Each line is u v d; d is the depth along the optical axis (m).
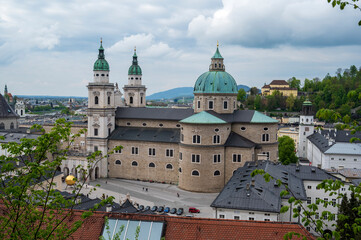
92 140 148.62
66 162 145.38
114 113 152.12
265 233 51.53
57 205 36.16
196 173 127.75
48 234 34.03
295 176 95.06
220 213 74.31
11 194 34.47
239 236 51.56
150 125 149.38
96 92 147.38
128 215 55.09
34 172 31.98
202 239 51.59
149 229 52.38
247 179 85.75
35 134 164.88
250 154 127.69
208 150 126.81
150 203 114.69
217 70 147.38
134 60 191.75
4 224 32.72
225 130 131.00
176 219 53.97
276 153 138.25
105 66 147.62
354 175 116.94
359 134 169.12
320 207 91.56
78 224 35.47
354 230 26.11
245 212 72.75
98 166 146.25
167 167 139.88
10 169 32.56
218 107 140.88
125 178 146.38
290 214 78.38
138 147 143.62
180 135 136.75
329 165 156.25
